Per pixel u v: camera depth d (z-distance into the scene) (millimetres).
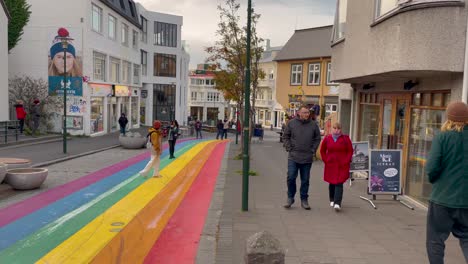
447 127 4664
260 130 34125
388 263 5480
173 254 5957
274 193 10109
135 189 10922
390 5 8945
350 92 15680
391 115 11453
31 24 29266
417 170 9688
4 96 24891
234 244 6160
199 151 22297
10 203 9211
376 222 7492
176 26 58219
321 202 9109
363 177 11930
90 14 30062
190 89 92000
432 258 4688
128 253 6004
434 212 4652
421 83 9445
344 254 5785
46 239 6660
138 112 45594
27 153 18250
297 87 50062
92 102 30781
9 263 5641
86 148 21641
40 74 29516
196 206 8930
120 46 37531
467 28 7492
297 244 6176
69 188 11039
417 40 7945
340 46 12836
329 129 19344
